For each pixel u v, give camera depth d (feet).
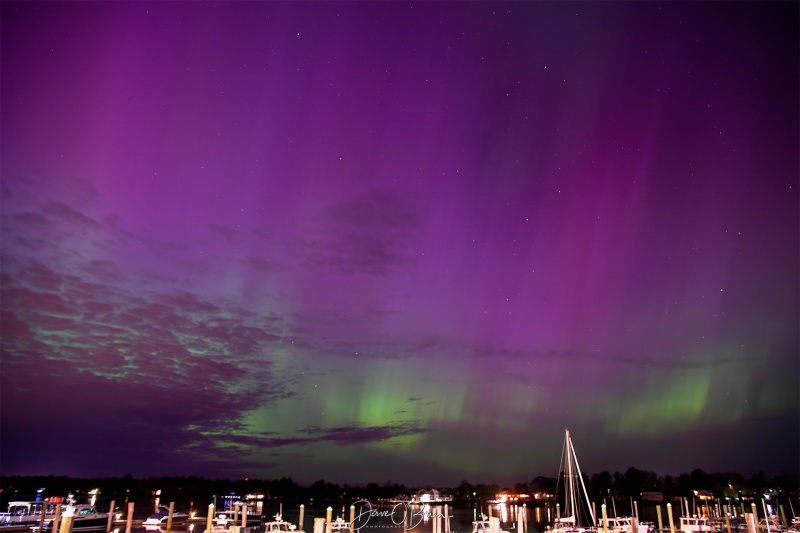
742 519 282.36
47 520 211.41
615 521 225.15
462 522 385.50
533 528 311.47
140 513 356.18
